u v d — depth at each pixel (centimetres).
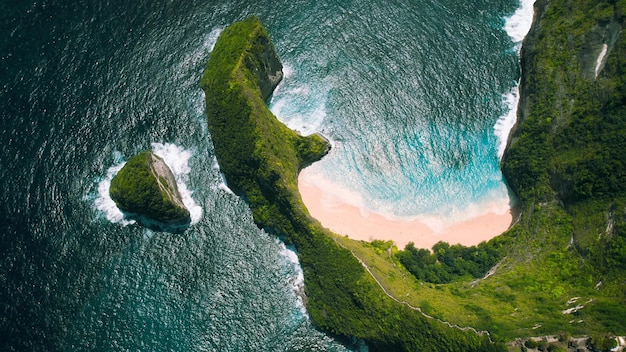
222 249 8856
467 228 8969
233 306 8506
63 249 8719
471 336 7106
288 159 8838
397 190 9281
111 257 8731
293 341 8312
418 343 7419
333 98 9875
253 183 8869
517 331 7031
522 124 9012
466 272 8425
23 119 9519
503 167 9219
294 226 8562
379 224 9069
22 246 8700
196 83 9856
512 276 7894
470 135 9581
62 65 9950
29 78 9819
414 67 10038
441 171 9388
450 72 9988
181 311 8450
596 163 7812
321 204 9219
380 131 9669
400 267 8556
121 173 8862
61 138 9438
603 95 8219
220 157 9069
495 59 10044
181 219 8938
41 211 8950
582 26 8962
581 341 6806
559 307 7300
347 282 8025
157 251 8812
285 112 9806
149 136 9562
